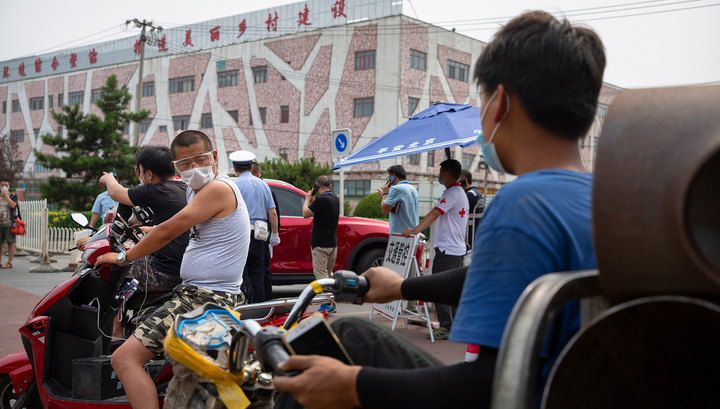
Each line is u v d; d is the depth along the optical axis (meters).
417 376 0.95
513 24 1.08
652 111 0.70
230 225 2.56
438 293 1.42
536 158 1.04
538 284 0.77
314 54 41.59
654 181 0.67
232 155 6.27
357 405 0.98
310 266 8.45
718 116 0.65
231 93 45.78
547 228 0.90
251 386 1.82
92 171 24.20
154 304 3.39
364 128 39.28
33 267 12.24
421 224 5.97
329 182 8.09
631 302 0.67
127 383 2.37
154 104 50.16
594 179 0.72
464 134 5.61
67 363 3.02
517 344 0.72
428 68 39.56
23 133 61.16
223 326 1.84
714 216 0.68
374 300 1.52
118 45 54.12
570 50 1.01
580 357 0.73
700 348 0.72
